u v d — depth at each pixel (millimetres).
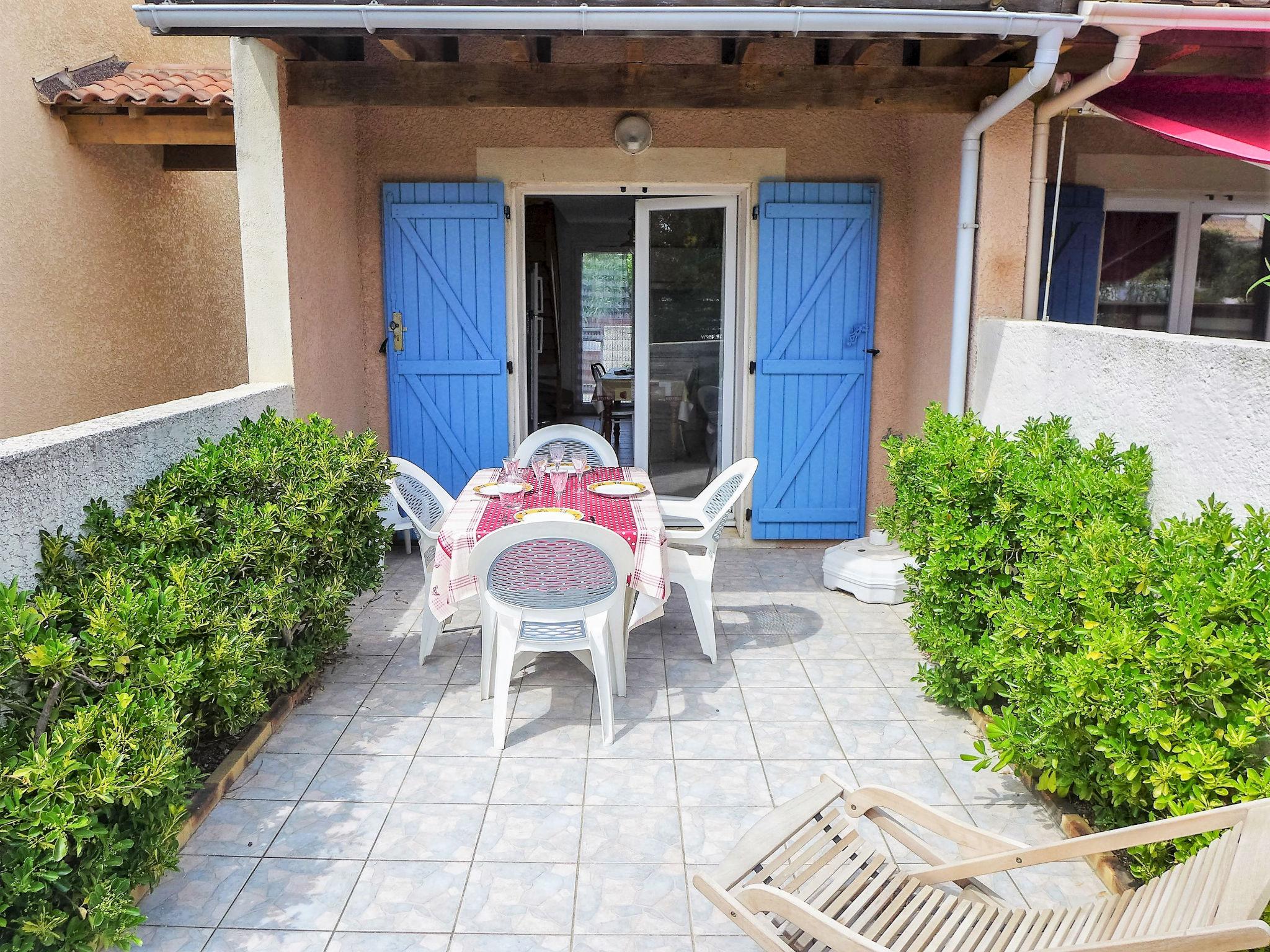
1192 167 6906
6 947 2467
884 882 2768
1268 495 3164
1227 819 2232
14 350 6305
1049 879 3229
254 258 5516
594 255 12070
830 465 7301
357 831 3498
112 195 7387
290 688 4500
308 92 5488
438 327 7176
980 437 4613
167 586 3387
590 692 4707
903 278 7113
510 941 2912
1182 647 2625
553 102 5449
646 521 4629
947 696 4387
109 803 2521
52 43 6750
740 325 7426
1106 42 4809
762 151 6973
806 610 5945
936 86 5418
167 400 8258
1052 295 6926
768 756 4078
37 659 2598
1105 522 3475
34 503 3236
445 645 5332
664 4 4262
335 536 4395
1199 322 7191
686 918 3025
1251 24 4348
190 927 2967
